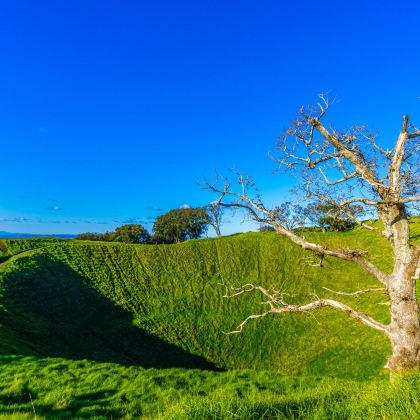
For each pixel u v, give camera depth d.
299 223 15.14
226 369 47.94
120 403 17.28
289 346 50.38
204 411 7.63
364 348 46.16
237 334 54.38
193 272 73.12
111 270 69.81
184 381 21.81
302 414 7.42
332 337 50.03
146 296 64.12
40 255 67.50
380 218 14.35
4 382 18.28
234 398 8.38
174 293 66.00
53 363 22.58
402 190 13.09
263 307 61.12
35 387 17.98
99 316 54.00
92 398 17.66
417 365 12.62
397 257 13.38
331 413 7.32
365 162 14.31
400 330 13.03
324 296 61.50
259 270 73.38
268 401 8.78
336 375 43.00
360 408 7.30
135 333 52.59
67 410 15.91
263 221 14.94
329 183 14.52
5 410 14.77
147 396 18.58
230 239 84.31
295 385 22.52
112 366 23.20
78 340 44.19
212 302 63.41
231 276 72.12
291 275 69.81
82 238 146.00
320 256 15.69
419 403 6.96
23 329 37.34
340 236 72.06
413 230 38.00
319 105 14.55
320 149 14.66
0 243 75.00
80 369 21.80
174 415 7.89
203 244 82.12
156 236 131.88
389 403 7.20
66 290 57.09
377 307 54.00
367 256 14.72
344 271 65.88
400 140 13.34
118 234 137.12
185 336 54.00
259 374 24.83
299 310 14.80
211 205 15.09
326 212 14.58
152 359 47.28
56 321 46.75
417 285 50.59
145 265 73.56
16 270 55.97
